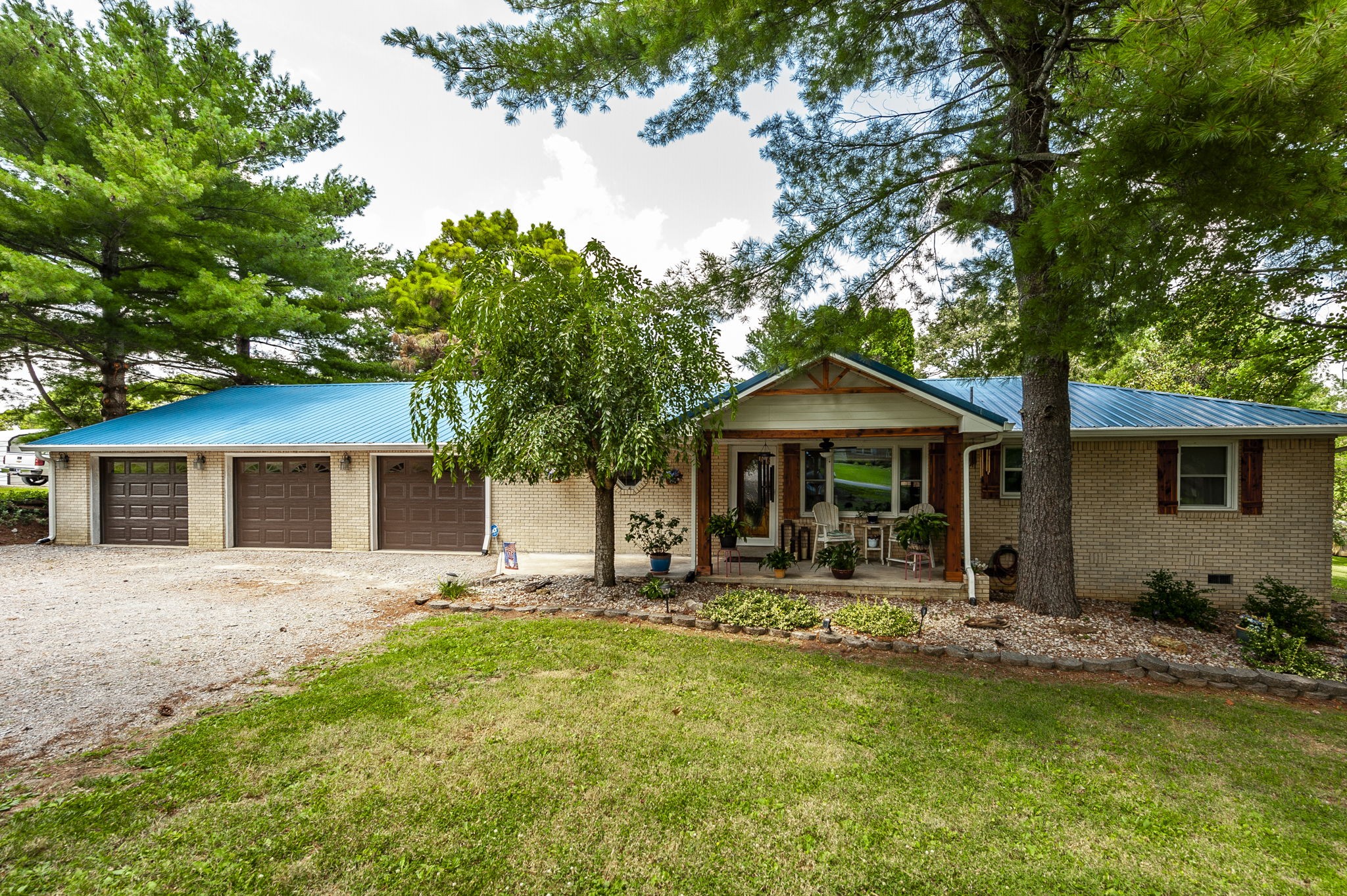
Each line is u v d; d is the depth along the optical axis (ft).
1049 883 9.49
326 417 48.96
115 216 47.26
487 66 23.77
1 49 46.75
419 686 17.17
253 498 45.70
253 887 9.02
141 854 9.70
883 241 24.04
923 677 18.63
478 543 43.37
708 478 31.83
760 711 15.74
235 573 35.58
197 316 50.01
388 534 44.39
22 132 50.39
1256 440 31.24
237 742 13.55
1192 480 32.37
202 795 11.43
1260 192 11.64
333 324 64.80
